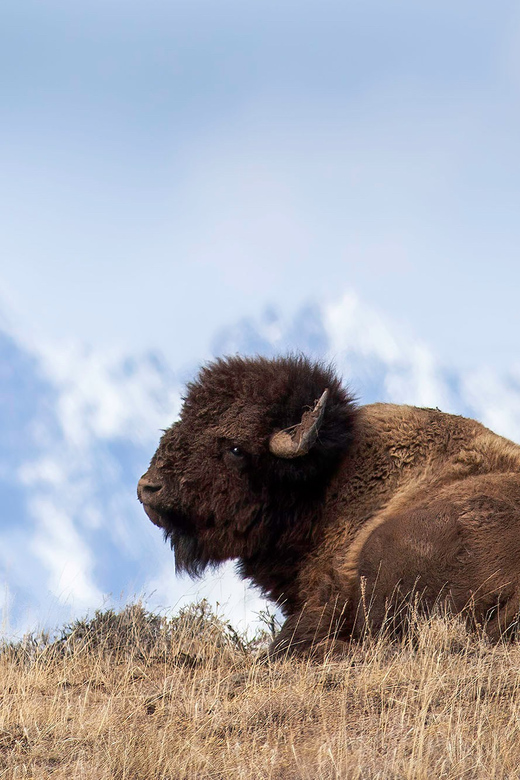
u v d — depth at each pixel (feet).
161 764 54.75
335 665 70.13
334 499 82.43
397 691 64.18
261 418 81.82
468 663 67.05
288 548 83.35
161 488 84.74
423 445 82.28
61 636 88.12
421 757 52.21
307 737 58.95
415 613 72.13
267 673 71.92
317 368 85.20
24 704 65.67
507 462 80.02
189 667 79.25
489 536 73.15
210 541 85.30
